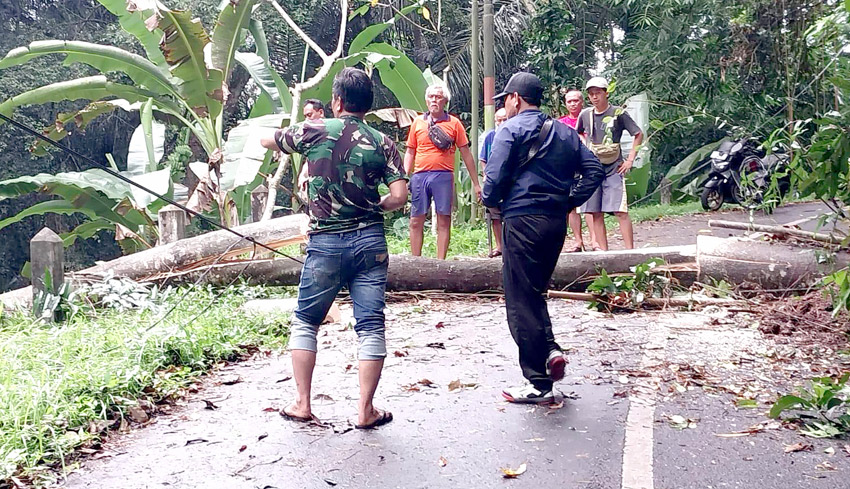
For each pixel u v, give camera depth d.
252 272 7.68
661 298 6.76
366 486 3.43
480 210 13.26
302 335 4.21
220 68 10.89
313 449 3.86
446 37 22.09
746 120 16.81
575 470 3.53
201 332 5.69
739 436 3.87
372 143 4.02
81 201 11.09
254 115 13.20
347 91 4.06
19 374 4.59
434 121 8.04
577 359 5.29
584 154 4.46
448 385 4.79
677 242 10.88
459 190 13.47
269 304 6.94
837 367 4.91
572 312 6.71
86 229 12.17
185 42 9.95
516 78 4.47
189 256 7.67
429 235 12.05
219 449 3.88
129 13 11.05
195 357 5.29
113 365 4.77
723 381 4.72
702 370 4.94
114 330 5.78
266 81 12.52
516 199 4.37
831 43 6.19
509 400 4.48
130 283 6.95
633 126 8.25
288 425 4.19
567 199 4.43
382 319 4.16
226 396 4.73
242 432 4.11
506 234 4.42
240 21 10.77
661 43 18.31
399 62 12.49
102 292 6.85
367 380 4.08
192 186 21.86
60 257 6.66
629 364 5.14
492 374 5.03
